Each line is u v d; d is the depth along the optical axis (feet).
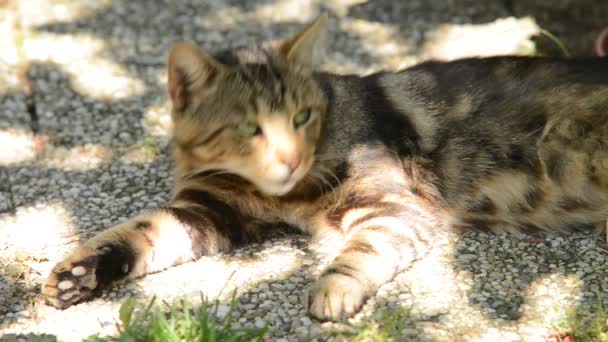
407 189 18.02
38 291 16.19
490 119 18.57
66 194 19.94
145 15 28.55
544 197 18.40
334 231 18.08
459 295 15.89
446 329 14.82
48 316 15.40
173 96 17.13
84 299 15.83
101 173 20.85
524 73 19.03
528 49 25.49
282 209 18.19
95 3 29.12
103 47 26.66
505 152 18.40
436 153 18.53
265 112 16.72
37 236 18.21
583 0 26.12
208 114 16.90
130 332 14.07
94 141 22.22
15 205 19.49
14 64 25.59
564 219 18.54
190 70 16.78
